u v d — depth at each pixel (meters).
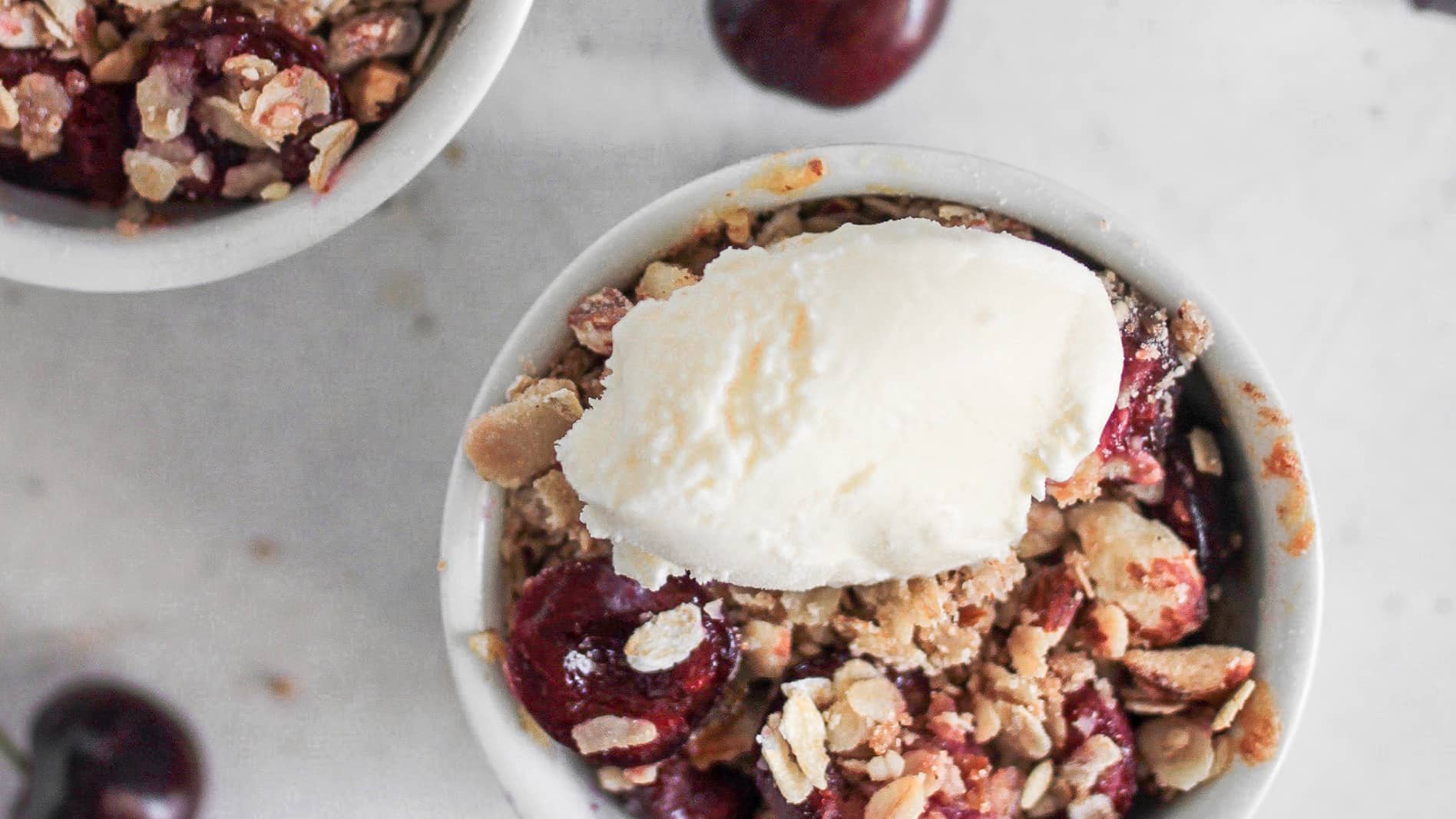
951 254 0.23
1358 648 0.28
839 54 0.27
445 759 0.28
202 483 0.28
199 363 0.27
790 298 0.23
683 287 0.24
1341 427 0.28
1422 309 0.28
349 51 0.25
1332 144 0.28
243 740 0.28
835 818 0.24
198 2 0.24
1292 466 0.24
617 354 0.23
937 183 0.24
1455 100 0.28
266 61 0.24
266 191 0.25
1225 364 0.24
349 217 0.24
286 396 0.27
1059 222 0.24
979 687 0.25
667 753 0.25
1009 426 0.23
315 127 0.25
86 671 0.28
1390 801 0.28
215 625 0.28
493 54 0.24
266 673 0.28
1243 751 0.24
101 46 0.25
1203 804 0.24
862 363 0.23
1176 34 0.28
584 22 0.27
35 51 0.25
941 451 0.23
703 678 0.24
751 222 0.24
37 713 0.28
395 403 0.27
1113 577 0.25
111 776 0.27
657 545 0.23
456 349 0.27
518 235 0.27
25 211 0.25
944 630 0.25
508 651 0.24
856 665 0.24
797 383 0.23
